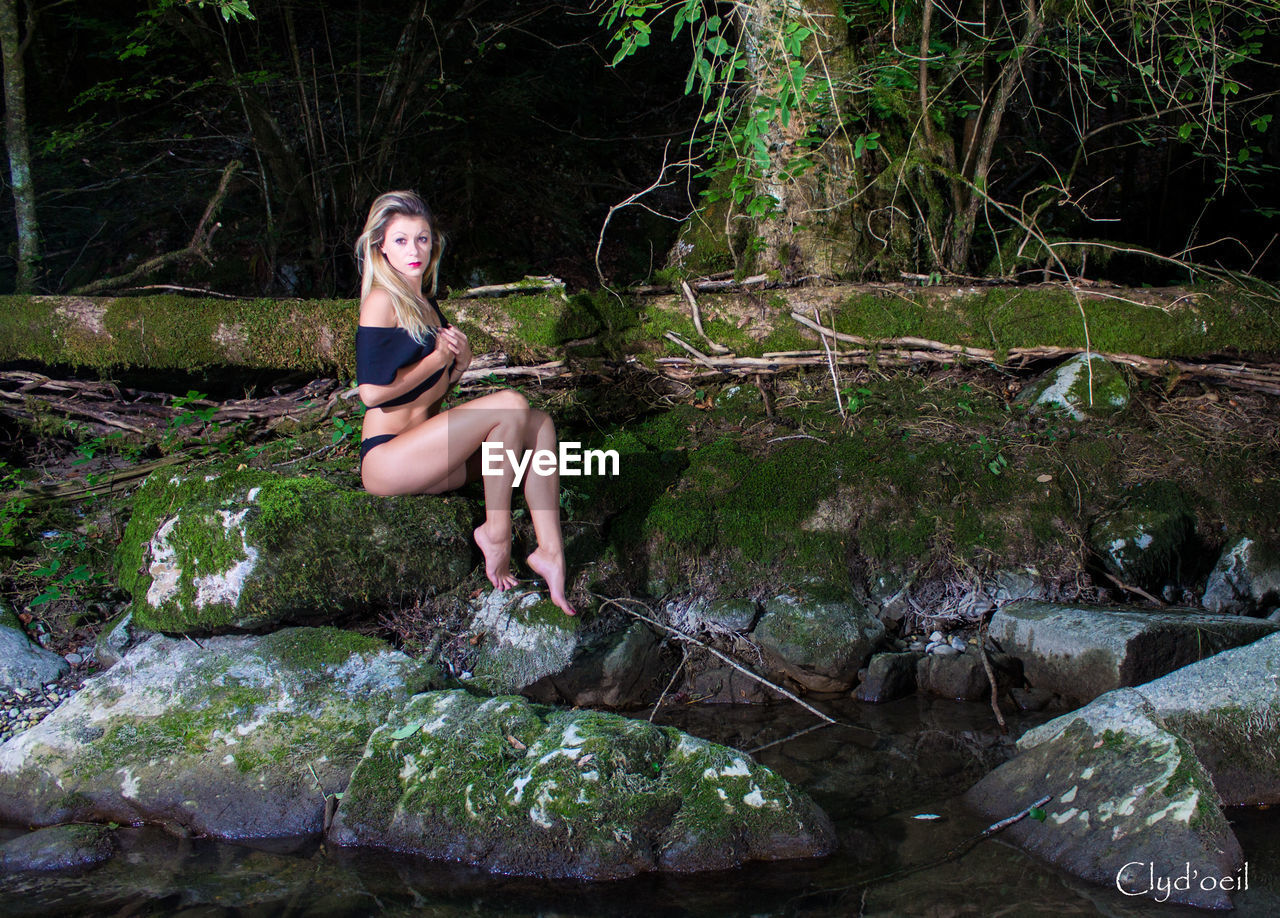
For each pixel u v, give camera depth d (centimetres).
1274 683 279
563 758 261
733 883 235
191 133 698
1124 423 409
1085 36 464
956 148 542
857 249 452
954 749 301
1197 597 375
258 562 321
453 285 618
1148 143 518
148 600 330
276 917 223
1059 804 255
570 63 751
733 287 436
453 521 344
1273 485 385
